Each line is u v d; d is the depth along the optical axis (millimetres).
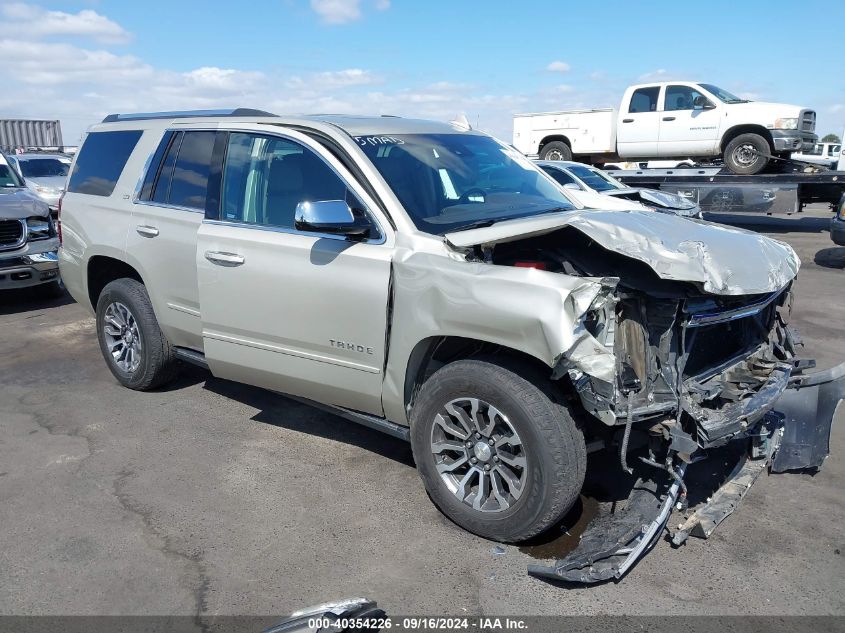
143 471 4266
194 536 3561
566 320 2951
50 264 8641
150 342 5215
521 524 3291
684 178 15086
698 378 3537
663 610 2980
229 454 4484
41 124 26656
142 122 5379
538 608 3000
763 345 4055
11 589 3158
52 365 6375
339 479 4141
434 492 3613
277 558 3371
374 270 3668
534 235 3416
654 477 3568
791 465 4098
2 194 8805
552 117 18000
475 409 3396
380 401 3809
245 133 4480
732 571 3242
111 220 5254
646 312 3271
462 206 4051
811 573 3223
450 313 3328
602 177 12586
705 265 3223
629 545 3191
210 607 3029
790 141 14188
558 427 3156
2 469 4309
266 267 4090
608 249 3301
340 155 4016
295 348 4086
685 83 15469
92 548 3465
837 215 10969
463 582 3174
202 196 4691
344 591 3119
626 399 3164
